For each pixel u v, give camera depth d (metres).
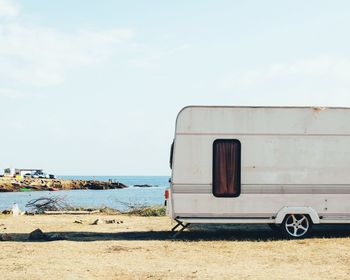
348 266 8.59
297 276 7.82
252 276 7.81
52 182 102.19
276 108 12.21
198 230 14.12
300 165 12.12
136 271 8.22
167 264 8.84
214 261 9.12
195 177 11.98
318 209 12.07
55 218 18.23
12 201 55.94
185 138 12.05
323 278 7.68
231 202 11.95
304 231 12.11
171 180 11.98
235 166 12.03
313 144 12.20
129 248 10.62
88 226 15.23
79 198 61.81
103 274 8.00
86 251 10.23
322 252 9.98
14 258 9.41
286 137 12.16
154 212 20.03
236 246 10.85
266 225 15.48
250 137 12.10
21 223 16.20
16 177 103.38
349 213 12.10
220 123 12.09
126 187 120.56
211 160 12.02
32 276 7.84
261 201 11.99
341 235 12.73
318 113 12.27
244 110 12.14
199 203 11.95
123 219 17.64
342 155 12.23
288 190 12.05
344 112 12.34
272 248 10.55
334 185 12.14
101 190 104.12
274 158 12.09
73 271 8.23
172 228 13.54
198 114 12.09
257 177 12.03
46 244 11.21
